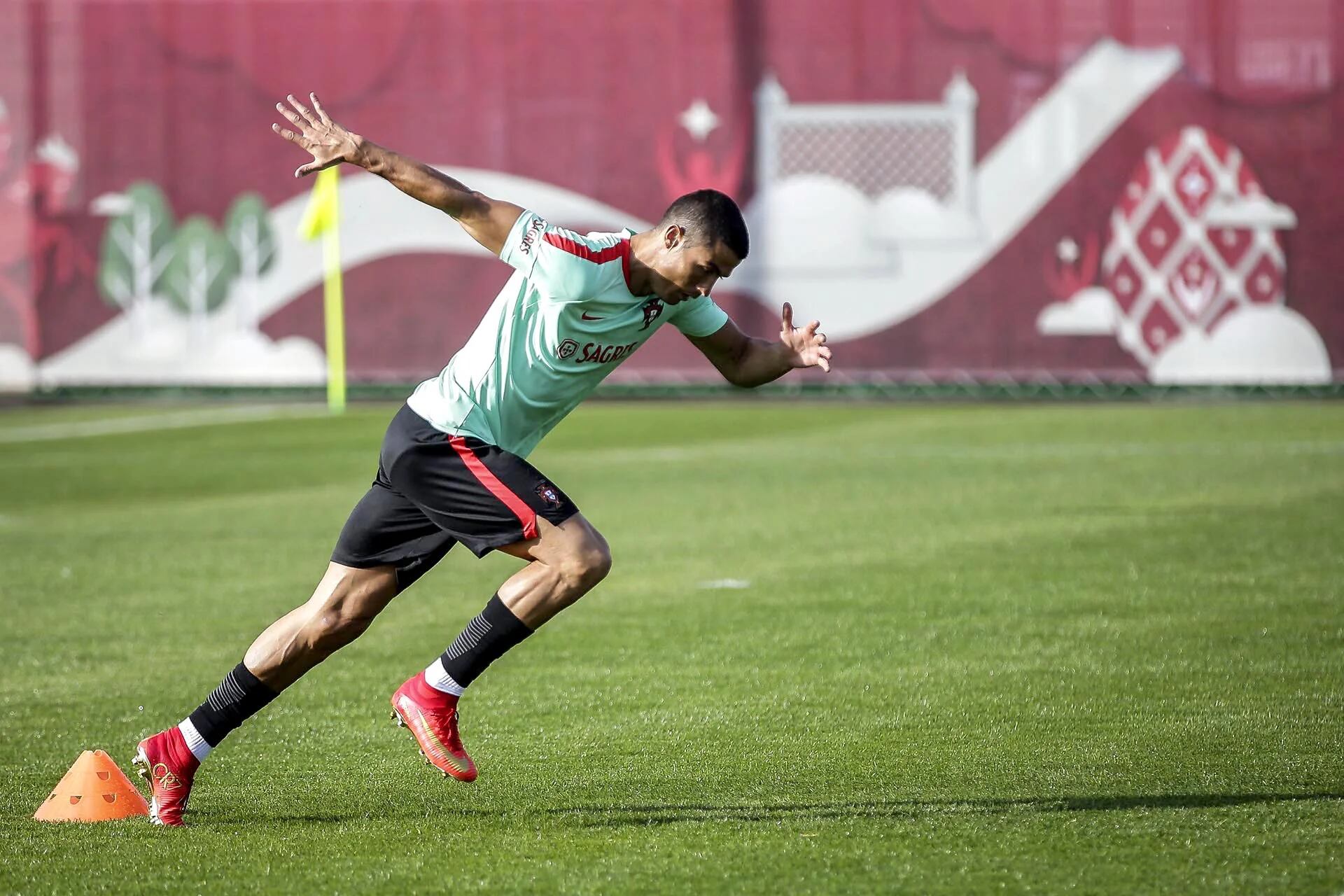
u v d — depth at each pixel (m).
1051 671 22.47
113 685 22.81
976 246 62.91
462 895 13.69
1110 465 45.72
